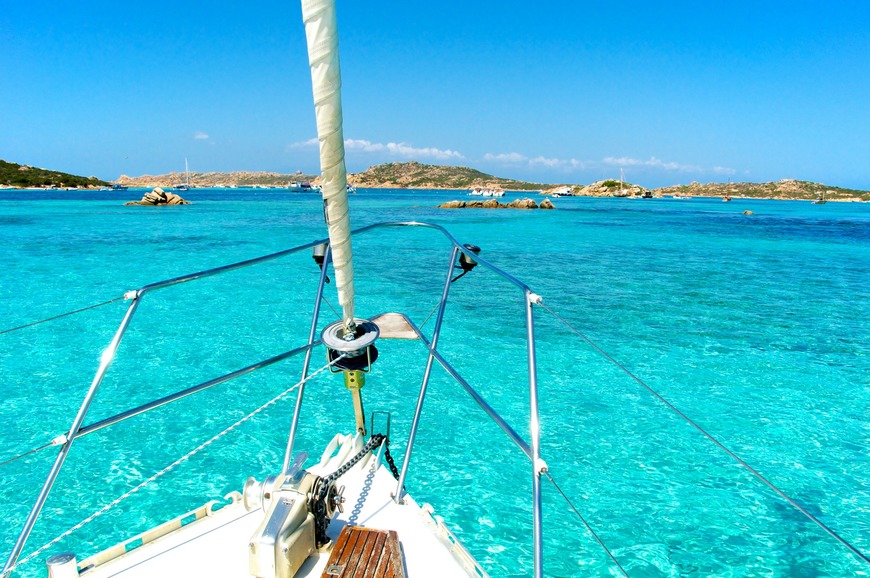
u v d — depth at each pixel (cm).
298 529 272
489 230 3978
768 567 518
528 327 251
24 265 1983
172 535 308
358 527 309
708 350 1129
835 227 5062
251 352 1077
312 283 1772
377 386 932
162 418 798
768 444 750
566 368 1022
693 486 650
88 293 1550
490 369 1013
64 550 521
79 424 250
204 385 279
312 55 164
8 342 1110
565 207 8225
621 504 614
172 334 1187
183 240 2889
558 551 537
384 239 3212
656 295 1661
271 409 836
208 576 281
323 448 721
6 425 762
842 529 573
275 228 3653
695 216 6688
